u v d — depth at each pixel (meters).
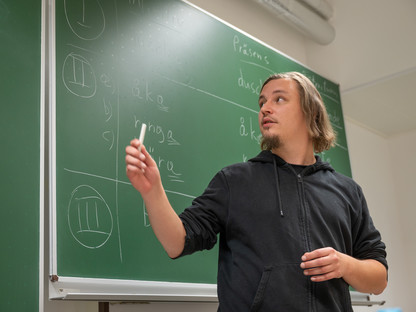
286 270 1.16
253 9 3.13
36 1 1.68
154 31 2.12
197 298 1.95
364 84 3.36
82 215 1.63
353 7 3.48
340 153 3.32
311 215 1.25
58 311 1.63
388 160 4.24
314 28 3.28
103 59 1.86
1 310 1.37
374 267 1.23
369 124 4.02
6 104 1.52
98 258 1.64
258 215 1.22
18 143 1.52
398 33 3.28
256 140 2.53
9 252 1.42
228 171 1.31
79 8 1.83
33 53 1.63
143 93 1.99
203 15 2.43
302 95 1.39
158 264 1.85
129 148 1.06
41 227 1.51
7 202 1.45
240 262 1.20
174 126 2.09
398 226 4.07
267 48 2.86
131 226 1.78
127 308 1.90
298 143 1.36
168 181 1.99
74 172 1.64
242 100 2.52
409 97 3.55
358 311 3.38
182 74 2.21
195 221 1.21
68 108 1.68
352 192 1.38
